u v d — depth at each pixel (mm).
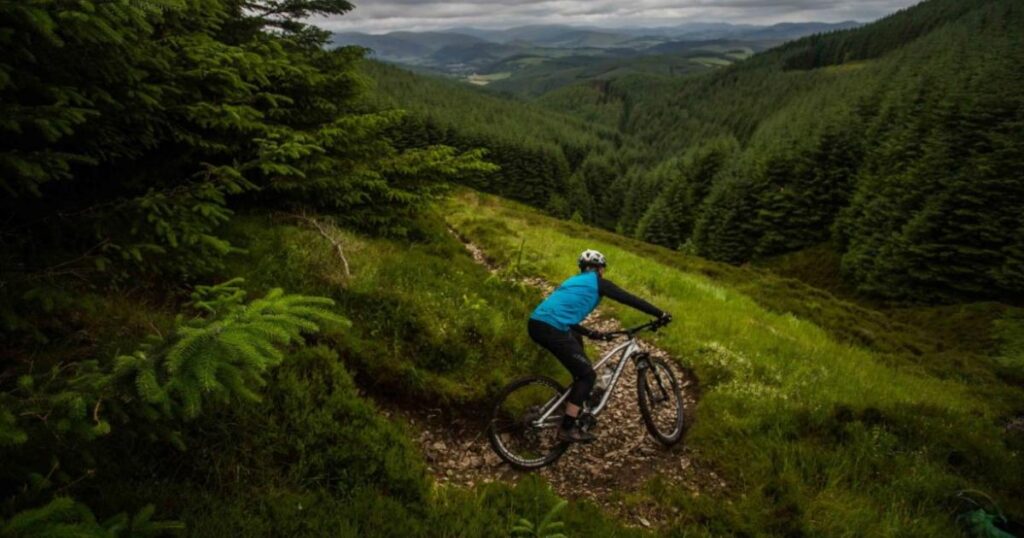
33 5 3445
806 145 71438
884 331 21656
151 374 2857
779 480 5809
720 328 11453
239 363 3254
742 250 67875
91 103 4309
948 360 18953
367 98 12156
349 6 10852
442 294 8773
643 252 30203
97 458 3797
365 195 10898
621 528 5039
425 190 11898
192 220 5500
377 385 6352
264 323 3148
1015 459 6859
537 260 15477
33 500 3141
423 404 6418
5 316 3799
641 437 6844
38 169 3611
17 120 3559
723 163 90000
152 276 5980
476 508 4883
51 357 4324
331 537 4086
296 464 4652
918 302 46531
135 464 4012
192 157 7871
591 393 6301
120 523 2799
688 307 13203
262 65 8062
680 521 5285
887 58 191000
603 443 6645
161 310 5676
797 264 61250
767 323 14133
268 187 9141
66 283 4664
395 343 6852
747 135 196250
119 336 4895
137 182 6453
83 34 3756
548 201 117750
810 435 6801
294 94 10234
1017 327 18672
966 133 53594
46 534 2324
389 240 11266
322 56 10992
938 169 52688
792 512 5426
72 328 4793
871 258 51812
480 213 26094
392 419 5969
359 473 4836
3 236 4523
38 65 4316
